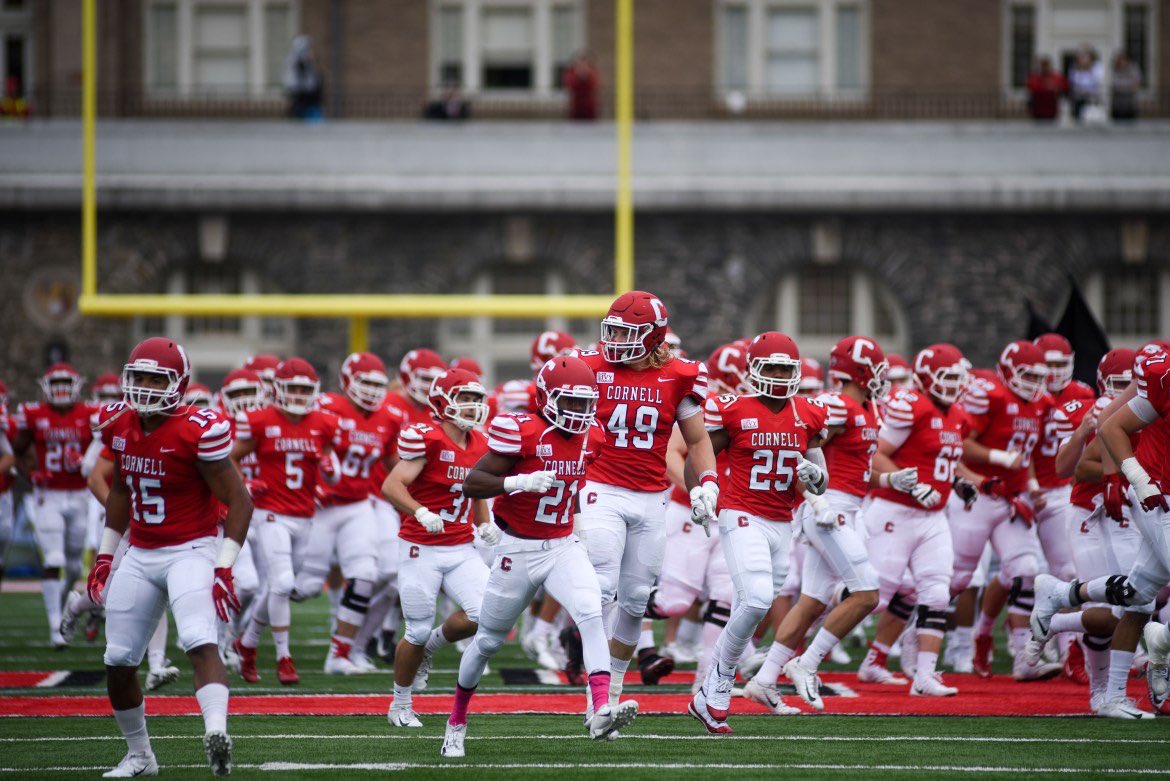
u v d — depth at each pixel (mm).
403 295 79125
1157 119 88438
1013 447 36125
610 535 26109
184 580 22156
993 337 79188
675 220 79188
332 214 79312
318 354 79000
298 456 35812
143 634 22516
